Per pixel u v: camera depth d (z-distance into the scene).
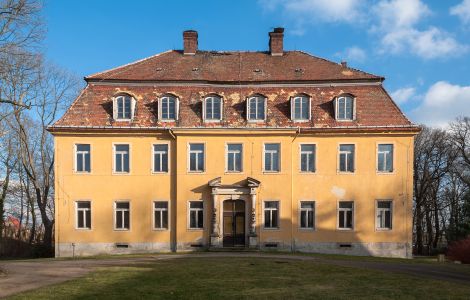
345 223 29.94
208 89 31.17
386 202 29.94
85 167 30.14
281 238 29.48
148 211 29.89
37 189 38.62
